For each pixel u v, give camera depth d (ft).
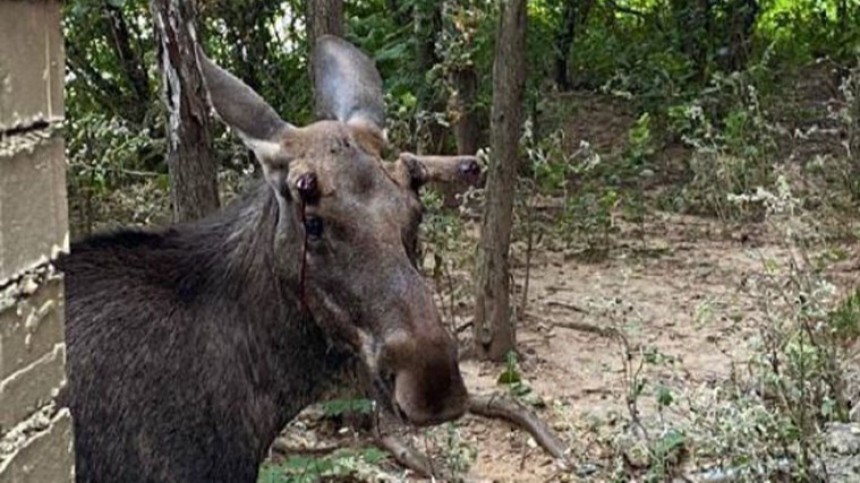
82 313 12.16
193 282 12.73
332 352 12.61
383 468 17.81
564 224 29.94
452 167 12.37
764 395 16.83
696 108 31.89
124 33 28.66
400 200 11.99
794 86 39.42
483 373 21.63
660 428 16.51
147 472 12.18
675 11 44.19
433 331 11.48
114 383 12.05
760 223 30.68
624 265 27.78
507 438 18.95
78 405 11.87
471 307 24.77
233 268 12.69
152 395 12.21
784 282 24.34
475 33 26.73
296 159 11.96
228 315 12.62
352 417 18.20
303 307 12.25
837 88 36.91
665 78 39.88
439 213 25.73
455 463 17.17
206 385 12.46
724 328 23.12
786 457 14.66
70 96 29.43
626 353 20.65
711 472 14.92
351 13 33.09
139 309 12.35
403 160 12.28
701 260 28.17
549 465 18.04
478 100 28.76
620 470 15.90
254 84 29.35
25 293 5.36
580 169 29.50
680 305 24.88
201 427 12.43
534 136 32.19
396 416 11.78
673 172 36.96
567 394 20.53
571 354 22.40
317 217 11.80
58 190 5.64
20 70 5.25
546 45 36.52
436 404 11.43
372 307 11.63
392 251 11.73
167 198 23.84
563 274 27.63
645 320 23.88
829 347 16.92
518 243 29.66
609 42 43.45
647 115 35.35
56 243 5.62
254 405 12.67
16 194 5.27
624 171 34.60
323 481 16.81
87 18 27.68
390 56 27.68
